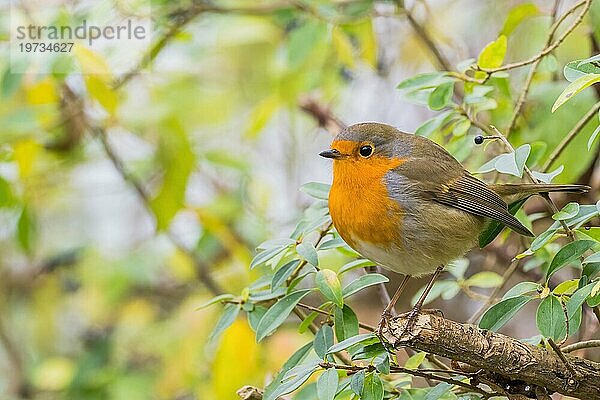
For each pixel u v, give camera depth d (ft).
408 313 22.84
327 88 36.88
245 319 29.78
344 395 20.66
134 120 35.12
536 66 24.95
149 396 37.58
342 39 33.01
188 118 40.40
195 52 39.01
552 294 19.51
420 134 24.90
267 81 41.47
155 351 39.55
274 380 20.49
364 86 41.81
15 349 41.16
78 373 39.32
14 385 41.04
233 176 43.98
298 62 32.30
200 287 40.81
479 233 24.17
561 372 19.36
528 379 19.44
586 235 19.86
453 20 39.60
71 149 38.47
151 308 41.91
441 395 19.80
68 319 43.88
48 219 45.65
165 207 35.99
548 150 26.96
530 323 38.37
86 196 43.91
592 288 18.94
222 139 44.21
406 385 21.80
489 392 20.30
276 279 20.65
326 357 19.45
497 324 19.71
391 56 40.04
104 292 39.45
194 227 41.81
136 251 40.70
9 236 42.60
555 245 25.50
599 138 26.71
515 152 19.84
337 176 23.39
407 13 31.55
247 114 43.42
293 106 35.70
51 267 42.39
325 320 22.06
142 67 34.37
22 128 33.78
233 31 38.37
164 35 34.12
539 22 33.30
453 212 23.40
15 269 43.11
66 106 35.78
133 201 47.85
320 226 23.81
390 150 23.68
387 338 19.35
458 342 19.01
